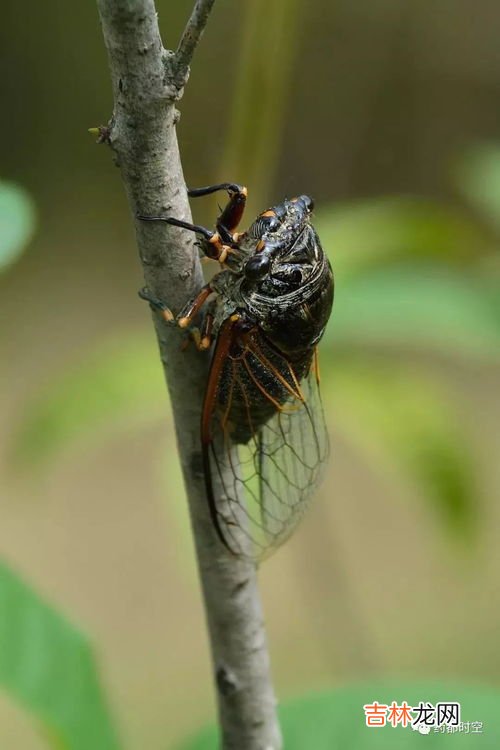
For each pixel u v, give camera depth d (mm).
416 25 1007
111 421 521
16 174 1218
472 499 529
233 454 445
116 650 878
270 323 465
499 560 944
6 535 999
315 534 605
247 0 502
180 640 892
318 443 482
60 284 1307
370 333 497
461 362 1186
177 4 709
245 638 440
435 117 1110
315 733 444
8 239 426
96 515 1022
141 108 416
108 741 437
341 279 500
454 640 861
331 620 605
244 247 466
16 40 1107
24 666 437
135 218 426
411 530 991
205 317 445
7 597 440
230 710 442
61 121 1183
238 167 505
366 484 1043
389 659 837
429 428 522
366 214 511
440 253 514
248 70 503
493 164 532
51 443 520
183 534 496
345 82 969
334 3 939
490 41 1041
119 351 521
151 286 431
